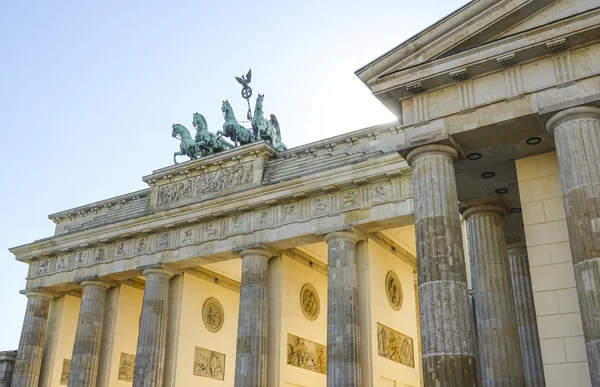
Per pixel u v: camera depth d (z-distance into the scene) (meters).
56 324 89.88
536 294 38.88
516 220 47.88
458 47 38.53
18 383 83.94
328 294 63.47
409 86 39.22
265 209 70.94
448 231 36.44
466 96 38.28
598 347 30.16
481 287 43.53
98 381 81.44
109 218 86.44
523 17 37.47
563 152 34.47
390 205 63.06
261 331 67.12
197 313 81.56
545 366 37.25
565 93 35.25
